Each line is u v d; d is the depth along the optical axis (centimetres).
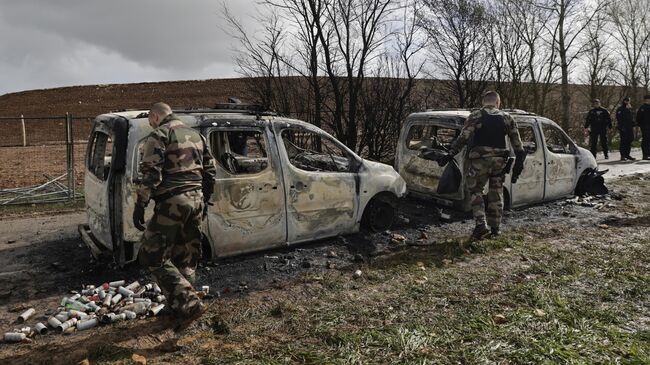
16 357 325
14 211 776
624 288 427
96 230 478
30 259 531
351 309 392
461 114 705
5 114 2889
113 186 435
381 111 1083
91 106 3106
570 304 394
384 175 621
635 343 325
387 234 619
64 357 323
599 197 860
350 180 581
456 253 548
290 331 357
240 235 500
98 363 315
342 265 513
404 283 454
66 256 541
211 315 388
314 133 567
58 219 729
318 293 438
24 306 409
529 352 313
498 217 600
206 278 468
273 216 520
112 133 442
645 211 761
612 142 2127
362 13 1002
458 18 1286
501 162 588
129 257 446
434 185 720
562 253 536
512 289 429
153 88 3634
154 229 362
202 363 312
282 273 488
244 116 513
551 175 792
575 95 2255
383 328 354
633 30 2327
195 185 375
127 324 374
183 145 372
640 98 2416
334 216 571
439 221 693
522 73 1565
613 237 606
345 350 321
